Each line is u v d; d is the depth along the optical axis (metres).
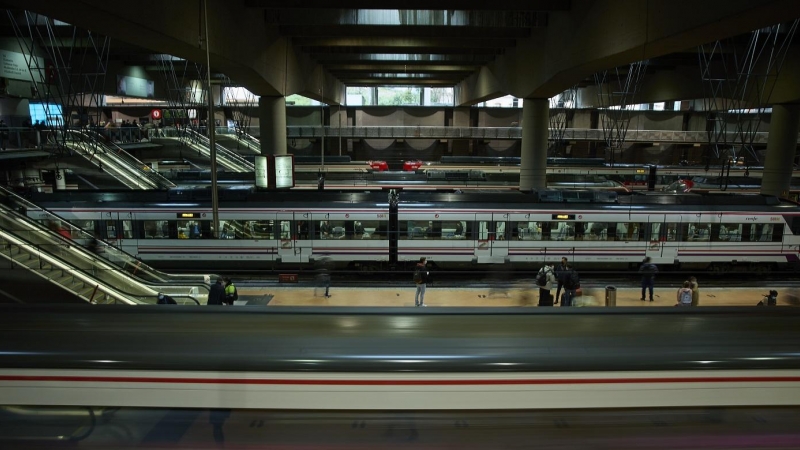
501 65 35.53
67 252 16.03
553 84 26.72
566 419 3.94
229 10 20.64
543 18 25.75
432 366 3.82
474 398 3.88
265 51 25.94
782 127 30.36
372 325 4.21
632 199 21.39
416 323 4.24
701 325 4.29
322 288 19.53
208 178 33.34
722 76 32.50
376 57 39.50
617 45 18.39
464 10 24.77
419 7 21.95
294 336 4.06
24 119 31.28
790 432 4.02
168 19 15.97
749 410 4.04
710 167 49.78
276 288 19.50
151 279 17.62
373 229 20.72
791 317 4.45
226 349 3.92
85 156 31.55
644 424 3.98
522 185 32.25
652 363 3.89
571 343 4.02
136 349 3.91
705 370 3.91
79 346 3.93
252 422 3.93
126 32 15.48
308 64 37.09
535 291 19.30
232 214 20.69
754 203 21.33
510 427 3.91
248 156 47.38
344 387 3.85
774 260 21.19
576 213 20.62
